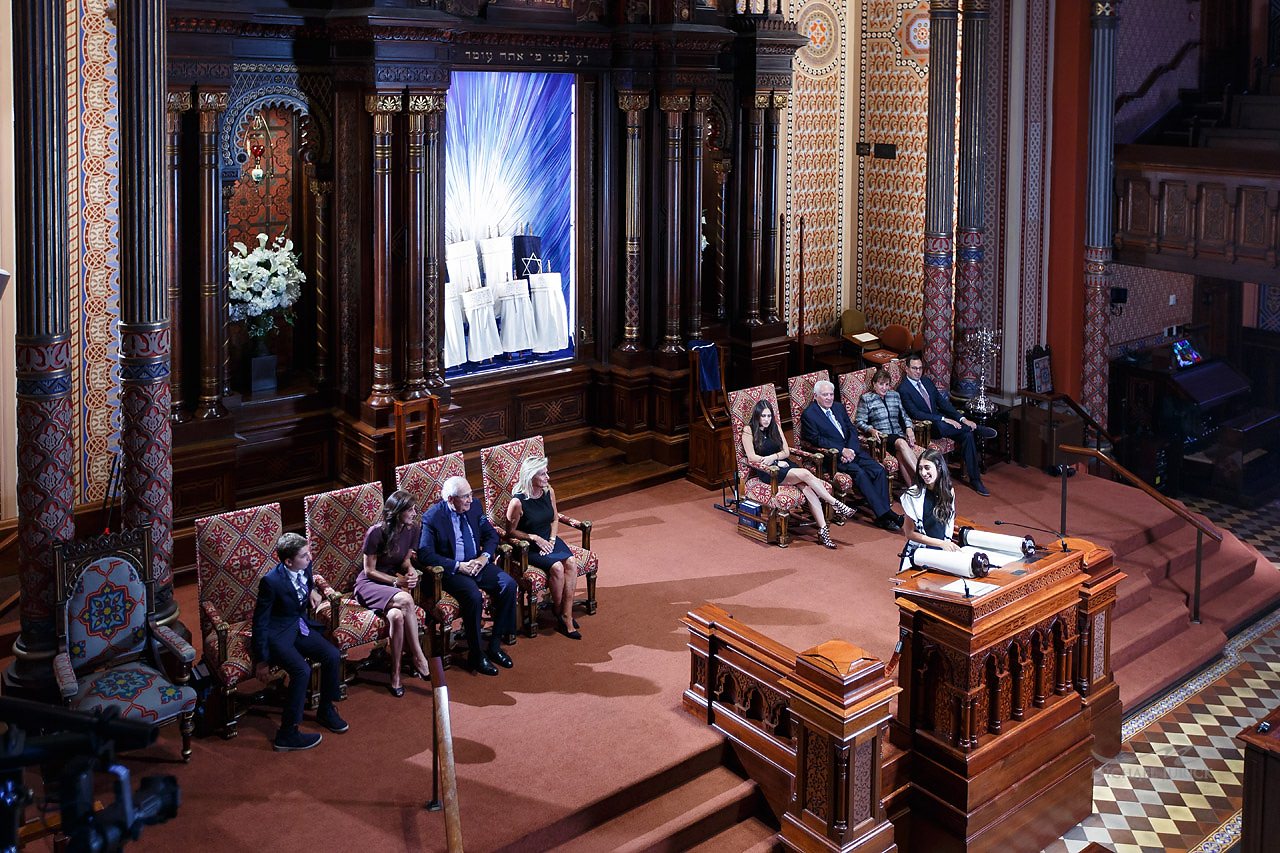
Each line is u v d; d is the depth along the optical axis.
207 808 6.48
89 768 2.98
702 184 12.25
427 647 8.16
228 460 9.54
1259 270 14.45
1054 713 7.99
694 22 11.48
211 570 7.45
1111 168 13.88
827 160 13.67
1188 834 8.04
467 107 10.75
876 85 13.55
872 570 9.81
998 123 12.90
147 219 7.10
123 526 7.44
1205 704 9.61
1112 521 11.45
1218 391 17.00
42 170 6.69
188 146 9.16
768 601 9.18
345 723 7.32
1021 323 13.15
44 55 6.56
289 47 9.65
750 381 12.76
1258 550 14.17
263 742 7.18
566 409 12.01
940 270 12.83
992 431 12.09
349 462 10.36
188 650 6.93
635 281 11.81
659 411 11.98
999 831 7.62
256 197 9.98
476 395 11.23
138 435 7.27
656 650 8.39
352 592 7.97
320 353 10.38
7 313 8.66
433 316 10.24
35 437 6.84
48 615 6.99
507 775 6.86
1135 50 16.45
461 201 10.91
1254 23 17.28
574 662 8.21
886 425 11.52
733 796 7.09
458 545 8.09
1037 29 12.70
